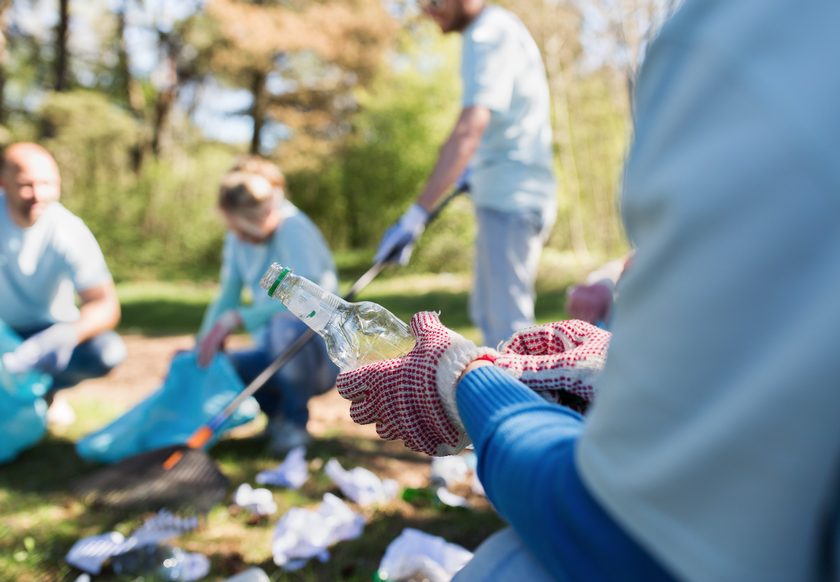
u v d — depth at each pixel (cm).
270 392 395
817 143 51
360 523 282
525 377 98
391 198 2186
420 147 2114
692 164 56
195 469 314
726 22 57
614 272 271
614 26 1126
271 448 391
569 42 1502
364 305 119
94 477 319
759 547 55
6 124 2152
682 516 58
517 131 361
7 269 382
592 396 98
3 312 391
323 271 380
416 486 347
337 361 116
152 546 265
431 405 94
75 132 1891
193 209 1841
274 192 386
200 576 258
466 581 95
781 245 53
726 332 55
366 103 2156
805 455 53
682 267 57
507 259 365
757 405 54
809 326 52
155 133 2422
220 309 416
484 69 351
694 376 57
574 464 71
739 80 55
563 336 108
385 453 393
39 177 371
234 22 2027
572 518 69
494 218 364
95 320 385
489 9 363
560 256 1593
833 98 52
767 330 54
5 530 296
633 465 61
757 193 53
